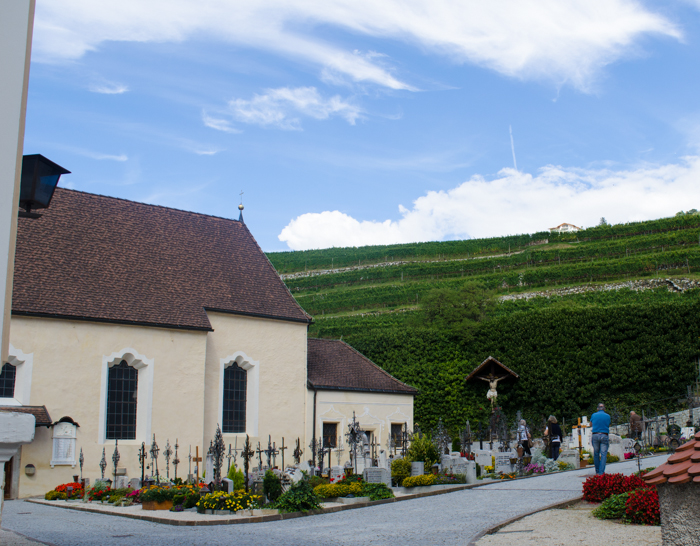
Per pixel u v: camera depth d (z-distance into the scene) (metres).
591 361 40.09
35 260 27.94
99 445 26.88
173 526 15.71
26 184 9.84
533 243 86.81
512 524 12.73
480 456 25.86
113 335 28.02
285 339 34.69
